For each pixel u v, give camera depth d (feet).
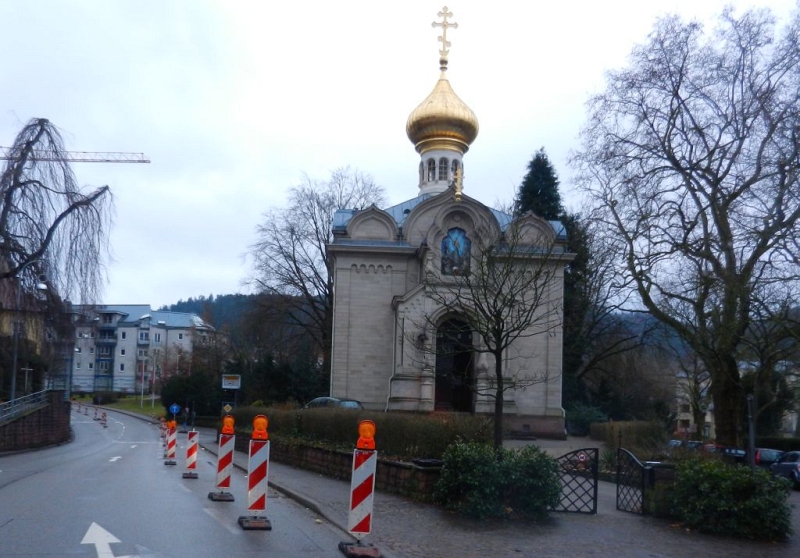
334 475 70.33
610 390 175.32
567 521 46.16
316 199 202.28
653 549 39.11
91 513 44.06
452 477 47.14
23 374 181.06
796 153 88.84
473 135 166.09
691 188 98.17
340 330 144.25
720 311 89.35
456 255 81.76
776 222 88.12
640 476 50.57
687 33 100.63
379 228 147.02
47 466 82.84
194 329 311.27
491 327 57.47
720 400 100.78
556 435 132.98
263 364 184.85
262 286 198.59
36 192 116.16
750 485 44.32
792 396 152.97
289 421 93.30
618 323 174.70
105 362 416.26
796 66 95.35
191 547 34.63
